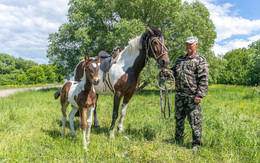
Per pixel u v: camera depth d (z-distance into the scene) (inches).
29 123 186.7
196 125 126.4
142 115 213.3
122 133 163.3
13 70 2151.8
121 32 460.8
